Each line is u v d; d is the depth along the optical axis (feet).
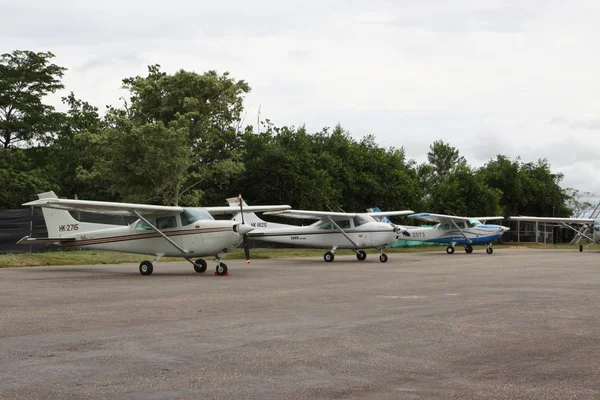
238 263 88.33
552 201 230.89
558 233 232.53
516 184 220.84
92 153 116.78
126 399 16.98
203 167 118.11
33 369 20.29
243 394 17.48
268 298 41.09
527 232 215.51
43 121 171.32
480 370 20.31
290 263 88.69
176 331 27.55
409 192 168.55
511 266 78.84
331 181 152.15
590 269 71.97
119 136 103.96
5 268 74.43
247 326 28.94
